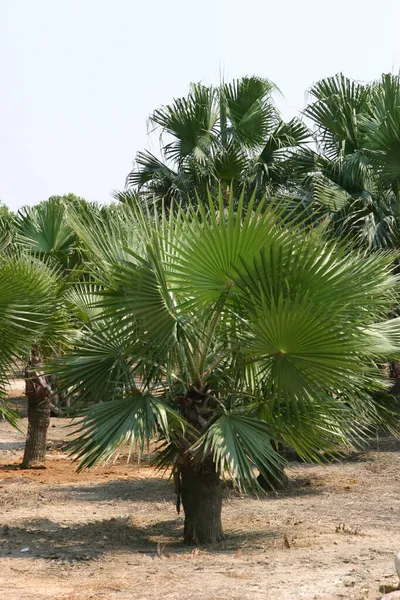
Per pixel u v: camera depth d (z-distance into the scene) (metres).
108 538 7.68
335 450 7.57
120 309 6.83
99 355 7.45
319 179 13.32
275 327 6.16
